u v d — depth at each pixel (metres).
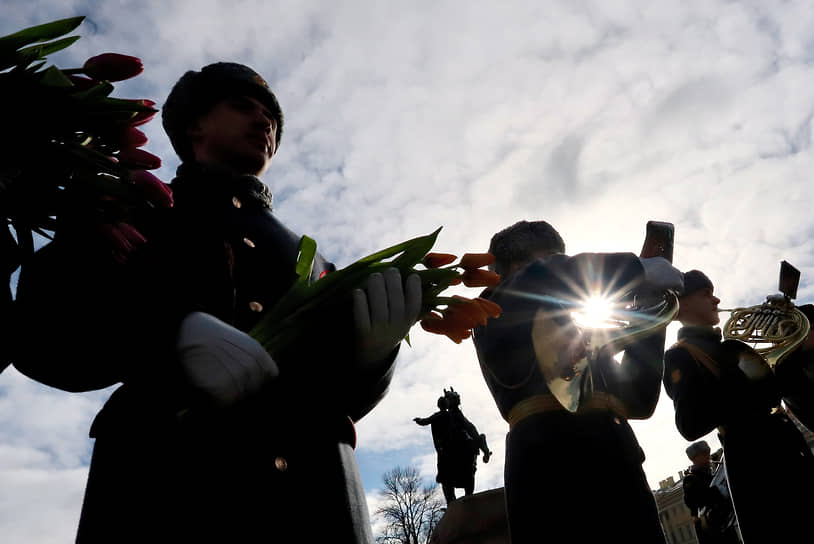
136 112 1.20
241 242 1.38
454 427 13.73
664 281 2.46
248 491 1.05
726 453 3.26
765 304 3.76
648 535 2.11
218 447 1.07
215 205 1.42
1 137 1.08
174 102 1.69
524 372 2.42
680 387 3.37
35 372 1.14
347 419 1.27
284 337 1.21
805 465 3.08
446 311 1.36
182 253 1.12
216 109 1.66
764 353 3.67
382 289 1.21
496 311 1.35
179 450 1.06
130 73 1.20
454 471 13.45
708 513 4.32
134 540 1.00
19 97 1.09
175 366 1.03
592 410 2.32
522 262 2.78
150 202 1.13
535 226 2.86
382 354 1.25
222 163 1.64
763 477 3.08
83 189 1.10
